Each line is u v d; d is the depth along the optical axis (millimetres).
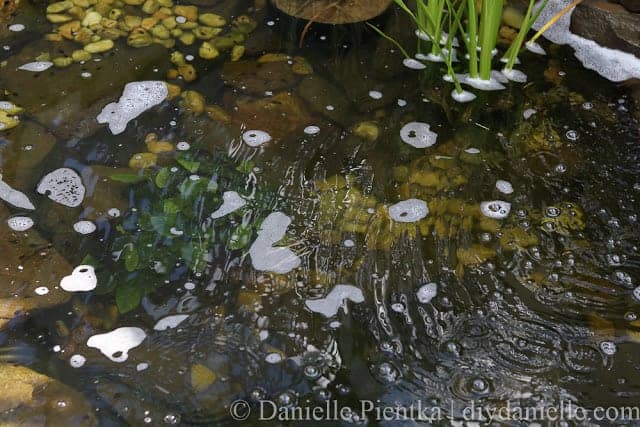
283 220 1855
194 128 2115
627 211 1899
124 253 1760
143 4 2623
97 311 1631
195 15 2580
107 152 2025
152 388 1477
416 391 1487
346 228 1836
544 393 1487
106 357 1535
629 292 1700
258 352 1553
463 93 2291
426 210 1892
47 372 1499
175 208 1874
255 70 2336
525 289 1699
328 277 1715
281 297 1667
